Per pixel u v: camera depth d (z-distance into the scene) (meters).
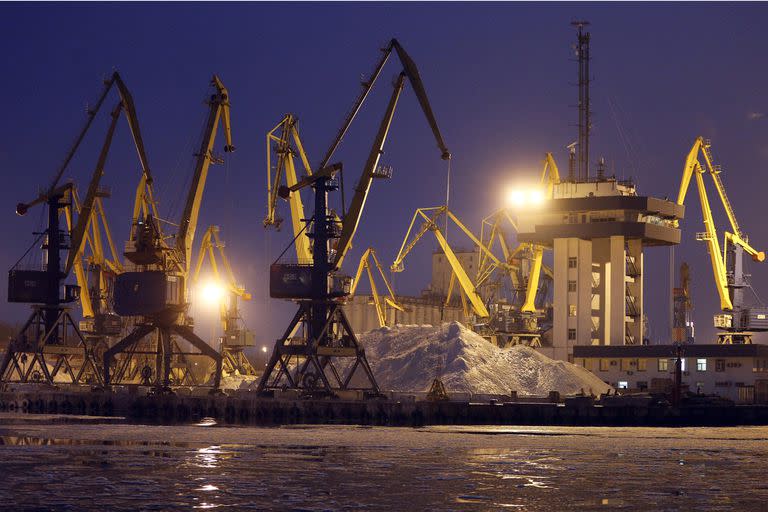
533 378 166.62
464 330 175.12
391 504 73.19
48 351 181.25
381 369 169.62
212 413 154.25
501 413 139.88
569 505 73.94
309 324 149.00
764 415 147.38
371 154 151.25
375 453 101.44
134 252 164.50
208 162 181.38
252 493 76.31
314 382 149.00
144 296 163.75
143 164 183.88
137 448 103.44
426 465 92.56
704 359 179.75
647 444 114.50
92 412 167.12
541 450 106.38
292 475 85.19
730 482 85.31
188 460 93.69
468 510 71.62
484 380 162.38
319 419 142.25
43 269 184.88
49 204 184.62
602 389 170.75
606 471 90.62
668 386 161.00
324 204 148.88
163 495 74.88
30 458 93.94
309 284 147.75
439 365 155.50
